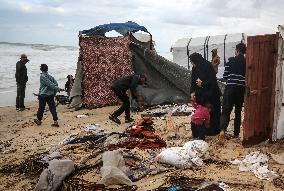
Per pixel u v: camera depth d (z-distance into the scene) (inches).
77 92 588.7
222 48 840.3
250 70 298.0
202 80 324.2
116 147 310.2
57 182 229.0
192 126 325.1
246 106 303.7
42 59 2422.5
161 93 573.6
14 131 437.1
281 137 325.7
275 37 310.7
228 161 274.1
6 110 614.9
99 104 587.8
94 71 585.0
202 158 278.4
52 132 421.1
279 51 308.0
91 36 583.8
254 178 241.1
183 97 575.8
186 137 350.6
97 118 497.0
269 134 327.0
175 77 580.1
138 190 227.0
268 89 321.4
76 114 538.0
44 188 226.8
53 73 1448.1
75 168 259.3
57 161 246.4
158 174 254.5
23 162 292.4
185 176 244.5
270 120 321.7
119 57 589.0
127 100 443.5
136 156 281.3
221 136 316.8
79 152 310.7
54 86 451.5
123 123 450.6
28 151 337.7
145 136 327.6
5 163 301.1
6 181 259.3
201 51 867.4
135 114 512.4
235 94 323.9
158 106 556.4
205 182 226.4
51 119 505.4
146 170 258.5
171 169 259.9
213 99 330.3
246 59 297.0
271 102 318.7
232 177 243.3
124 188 224.2
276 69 311.3
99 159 278.7
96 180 245.3
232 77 323.0
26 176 266.1
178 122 426.6
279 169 253.9
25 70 613.9
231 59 326.3
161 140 319.3
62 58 2711.6
